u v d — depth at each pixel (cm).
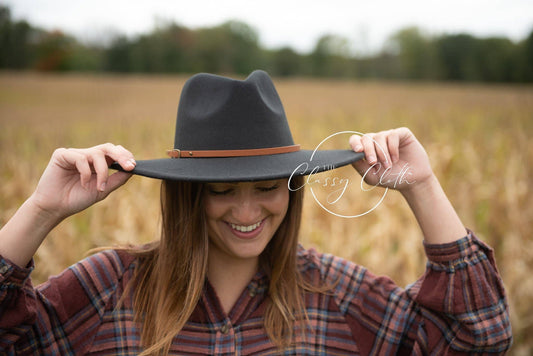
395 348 154
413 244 422
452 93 3688
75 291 150
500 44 6281
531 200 506
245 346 153
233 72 6744
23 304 132
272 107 153
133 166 136
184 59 6562
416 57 6575
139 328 153
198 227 152
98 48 6556
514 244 430
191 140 148
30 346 140
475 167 712
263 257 165
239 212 142
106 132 1410
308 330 158
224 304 160
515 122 1549
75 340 146
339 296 164
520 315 361
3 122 1925
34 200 134
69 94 3734
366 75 6738
